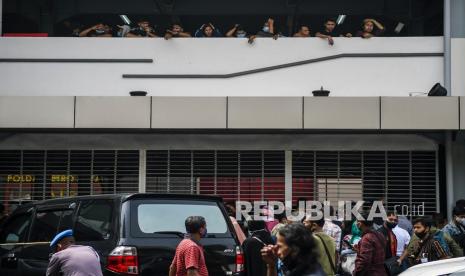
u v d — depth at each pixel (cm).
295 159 1838
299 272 560
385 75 1861
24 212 1167
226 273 1031
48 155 1852
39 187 1844
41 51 1883
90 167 1844
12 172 1850
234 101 1706
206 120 1706
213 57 1883
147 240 981
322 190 1828
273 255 639
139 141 1842
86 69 1883
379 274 1069
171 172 1839
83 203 1054
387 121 1694
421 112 1688
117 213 995
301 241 566
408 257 1259
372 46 1867
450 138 1780
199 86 1875
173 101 1711
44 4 2255
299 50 1877
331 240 1066
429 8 2267
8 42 1883
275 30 2277
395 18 2369
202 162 1842
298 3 2344
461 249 1287
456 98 1684
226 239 1046
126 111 1711
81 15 2438
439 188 1814
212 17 2575
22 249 1119
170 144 1842
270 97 1706
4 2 2209
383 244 1081
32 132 1830
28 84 1875
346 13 2380
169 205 1024
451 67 1844
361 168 1828
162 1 2286
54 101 1719
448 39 1841
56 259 894
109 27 2203
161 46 1884
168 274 983
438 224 1552
